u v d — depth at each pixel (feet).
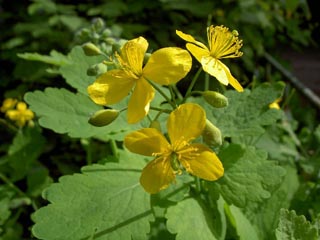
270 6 0.80
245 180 0.25
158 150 0.22
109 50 0.32
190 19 0.69
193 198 0.26
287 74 0.73
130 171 0.26
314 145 0.42
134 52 0.23
